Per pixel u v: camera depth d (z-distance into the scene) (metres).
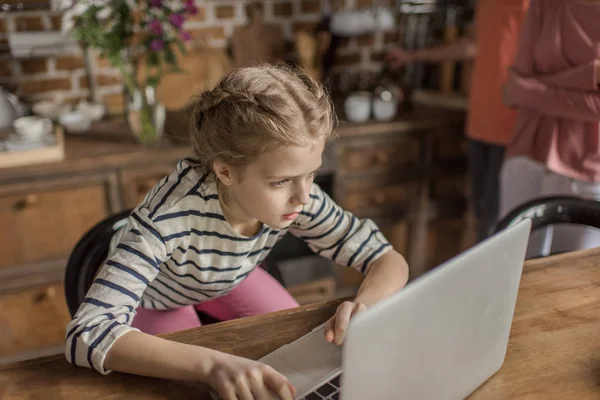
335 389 0.63
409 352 0.52
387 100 2.18
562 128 1.53
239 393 0.61
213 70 2.22
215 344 0.74
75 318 0.71
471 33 2.40
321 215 0.93
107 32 1.81
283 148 0.69
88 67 2.13
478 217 2.16
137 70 2.04
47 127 1.91
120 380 0.68
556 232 1.57
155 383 0.67
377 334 0.48
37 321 1.89
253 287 1.18
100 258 1.01
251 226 0.87
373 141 2.18
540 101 1.51
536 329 0.78
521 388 0.66
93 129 2.06
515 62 1.62
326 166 2.10
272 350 0.73
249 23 2.32
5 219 1.73
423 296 0.51
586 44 1.40
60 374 0.69
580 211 1.13
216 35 2.28
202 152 0.80
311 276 2.06
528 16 1.55
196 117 0.80
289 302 1.17
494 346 0.66
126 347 0.67
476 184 2.13
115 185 1.82
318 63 2.34
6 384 0.67
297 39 2.27
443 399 0.60
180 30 1.83
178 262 0.84
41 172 1.71
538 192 1.71
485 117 1.95
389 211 2.33
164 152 1.83
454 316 0.56
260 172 0.71
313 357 0.69
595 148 1.47
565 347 0.74
